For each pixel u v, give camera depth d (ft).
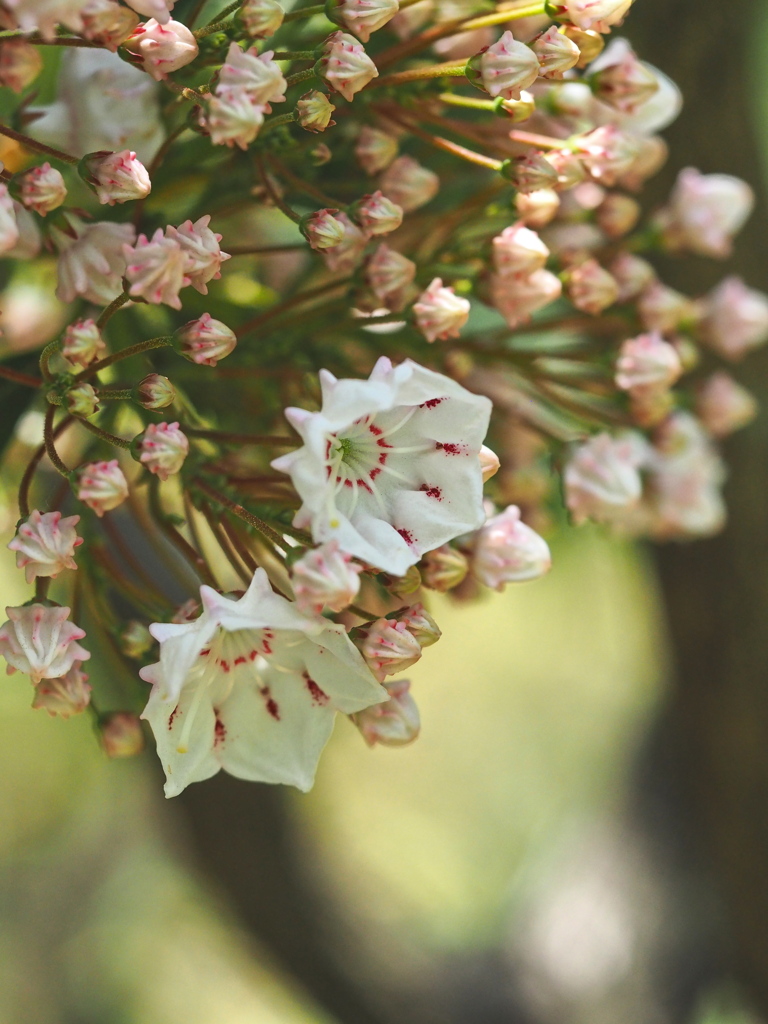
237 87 1.32
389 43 1.44
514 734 4.20
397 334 1.48
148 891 3.85
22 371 1.45
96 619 1.42
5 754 3.54
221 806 1.88
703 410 1.60
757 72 1.82
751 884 1.85
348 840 3.99
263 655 1.35
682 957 2.12
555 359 1.51
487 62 1.37
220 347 1.34
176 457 1.34
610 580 2.74
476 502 1.34
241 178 1.43
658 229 1.56
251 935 2.09
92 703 1.43
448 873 3.93
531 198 1.43
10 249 1.37
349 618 1.37
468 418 1.34
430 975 2.10
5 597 2.12
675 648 1.79
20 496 1.35
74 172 1.42
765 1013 2.00
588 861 2.27
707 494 1.57
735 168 1.67
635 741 2.39
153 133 1.41
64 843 3.84
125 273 1.33
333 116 1.43
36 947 3.75
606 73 1.43
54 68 1.43
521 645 4.16
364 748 4.18
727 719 1.78
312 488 1.30
